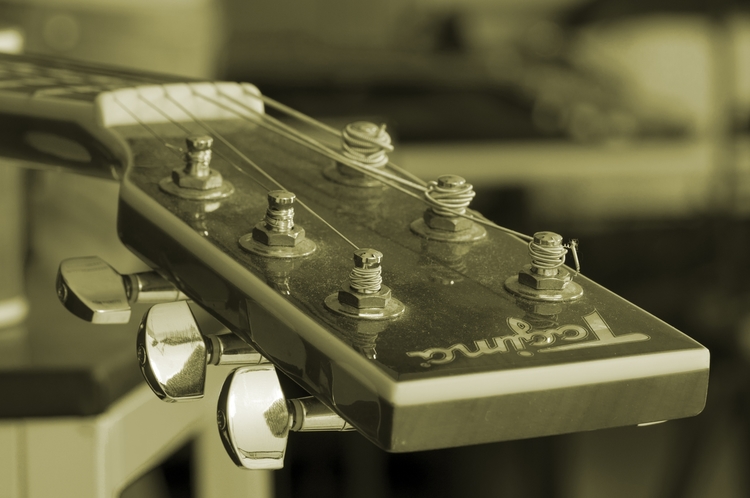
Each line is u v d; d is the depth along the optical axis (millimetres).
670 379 440
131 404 590
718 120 1457
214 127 547
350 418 431
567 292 459
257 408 450
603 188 1840
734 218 1456
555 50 1914
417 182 521
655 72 1986
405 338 437
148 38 1214
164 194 489
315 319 440
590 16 1843
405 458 1536
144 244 484
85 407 570
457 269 469
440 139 1477
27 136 554
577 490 1438
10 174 595
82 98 550
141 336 459
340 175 518
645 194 1844
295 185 510
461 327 443
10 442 570
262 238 465
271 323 447
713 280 1442
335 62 1804
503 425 430
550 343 440
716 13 1437
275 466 451
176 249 472
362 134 524
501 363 431
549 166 1531
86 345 586
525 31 2092
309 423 456
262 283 452
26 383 564
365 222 491
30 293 644
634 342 443
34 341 589
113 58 1206
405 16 2287
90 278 478
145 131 538
